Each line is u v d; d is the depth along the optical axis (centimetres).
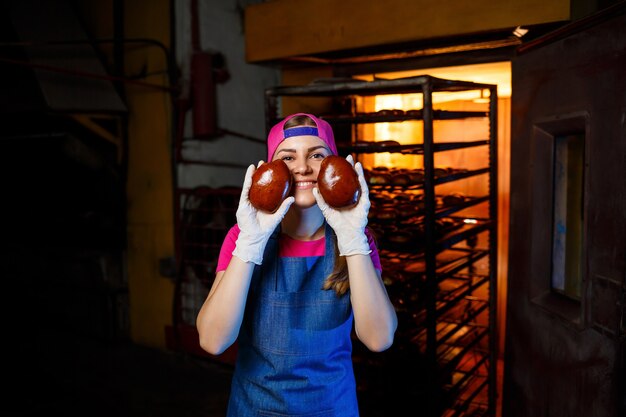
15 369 508
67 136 517
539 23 354
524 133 321
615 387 231
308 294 171
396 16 407
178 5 514
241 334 178
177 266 536
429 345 320
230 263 162
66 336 605
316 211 174
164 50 519
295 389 168
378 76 474
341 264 170
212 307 161
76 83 516
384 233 345
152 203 552
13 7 514
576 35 265
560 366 280
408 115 320
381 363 349
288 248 175
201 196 534
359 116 343
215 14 529
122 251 585
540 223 308
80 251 609
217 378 486
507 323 346
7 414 416
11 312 679
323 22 443
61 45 521
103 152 583
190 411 424
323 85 335
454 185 542
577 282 295
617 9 231
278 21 467
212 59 518
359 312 160
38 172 593
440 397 354
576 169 293
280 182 158
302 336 168
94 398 446
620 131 229
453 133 541
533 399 311
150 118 542
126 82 521
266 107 354
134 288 578
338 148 341
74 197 607
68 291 616
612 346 233
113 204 585
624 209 226
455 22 383
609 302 236
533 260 312
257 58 485
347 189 158
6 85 509
